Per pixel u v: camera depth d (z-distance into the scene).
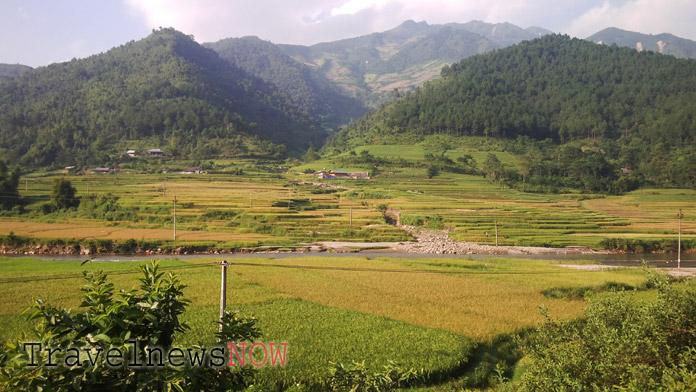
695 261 74.06
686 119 197.62
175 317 8.69
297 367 23.75
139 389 7.47
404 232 92.44
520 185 156.75
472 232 93.50
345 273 50.91
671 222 104.81
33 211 103.81
